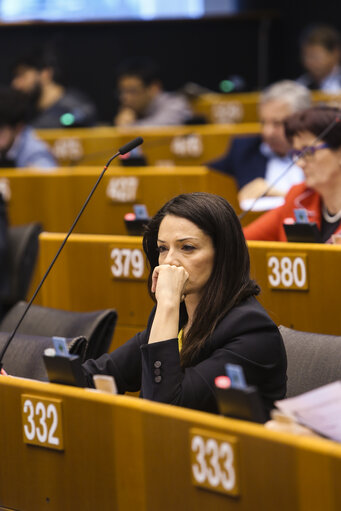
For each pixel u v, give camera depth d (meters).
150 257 5.78
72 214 12.34
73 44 24.83
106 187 11.99
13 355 6.42
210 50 25.67
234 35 25.80
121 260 8.33
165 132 16.66
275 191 11.82
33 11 26.98
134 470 4.31
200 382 5.12
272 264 7.46
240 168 13.35
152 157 16.69
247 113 21.11
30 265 10.48
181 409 4.12
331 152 8.22
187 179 11.59
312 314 7.36
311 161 8.28
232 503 3.92
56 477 4.68
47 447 4.69
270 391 5.35
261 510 3.81
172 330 5.21
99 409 4.43
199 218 5.38
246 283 5.45
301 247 7.32
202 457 3.99
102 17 26.88
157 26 25.27
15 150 14.07
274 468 3.76
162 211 5.57
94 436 4.47
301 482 3.68
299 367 5.72
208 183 11.58
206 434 3.96
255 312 5.35
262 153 13.30
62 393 4.59
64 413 4.59
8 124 13.34
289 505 3.72
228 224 5.41
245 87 25.05
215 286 5.40
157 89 19.83
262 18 25.86
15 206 12.63
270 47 26.38
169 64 25.47
